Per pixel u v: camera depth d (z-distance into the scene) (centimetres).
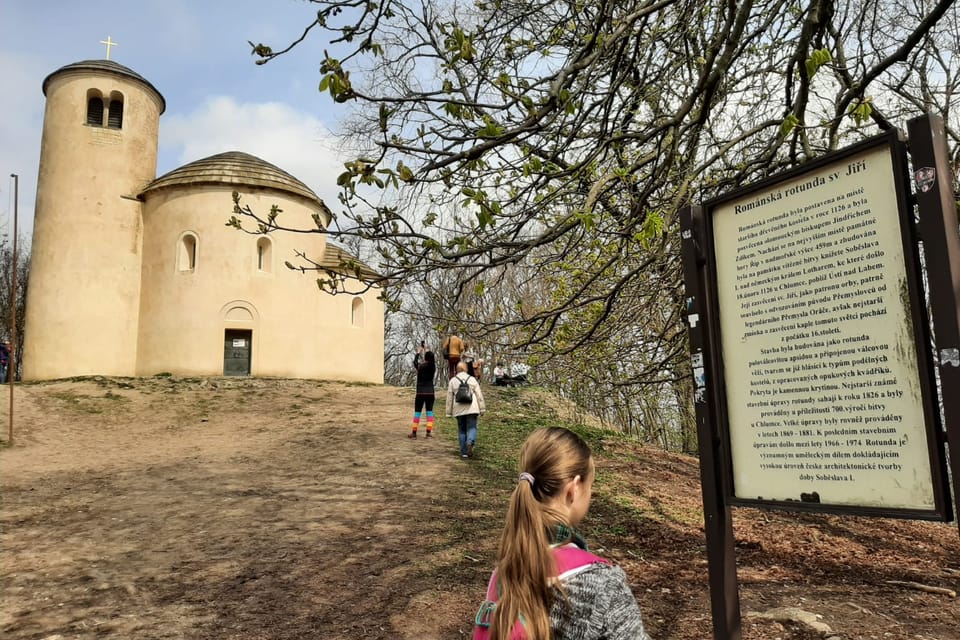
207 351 2477
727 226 335
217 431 1619
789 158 609
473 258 647
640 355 875
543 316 620
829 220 289
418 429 1512
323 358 2703
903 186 262
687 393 1206
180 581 601
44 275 2570
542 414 1708
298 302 2644
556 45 645
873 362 270
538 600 184
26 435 1530
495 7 660
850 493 274
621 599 185
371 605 536
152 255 2609
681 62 712
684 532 754
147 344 2553
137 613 528
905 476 257
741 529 787
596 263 650
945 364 247
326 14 507
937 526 875
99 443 1472
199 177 2561
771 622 456
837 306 284
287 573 618
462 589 566
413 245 575
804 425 293
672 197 619
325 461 1192
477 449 1262
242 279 2544
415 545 693
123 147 2694
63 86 2656
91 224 2602
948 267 248
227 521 806
